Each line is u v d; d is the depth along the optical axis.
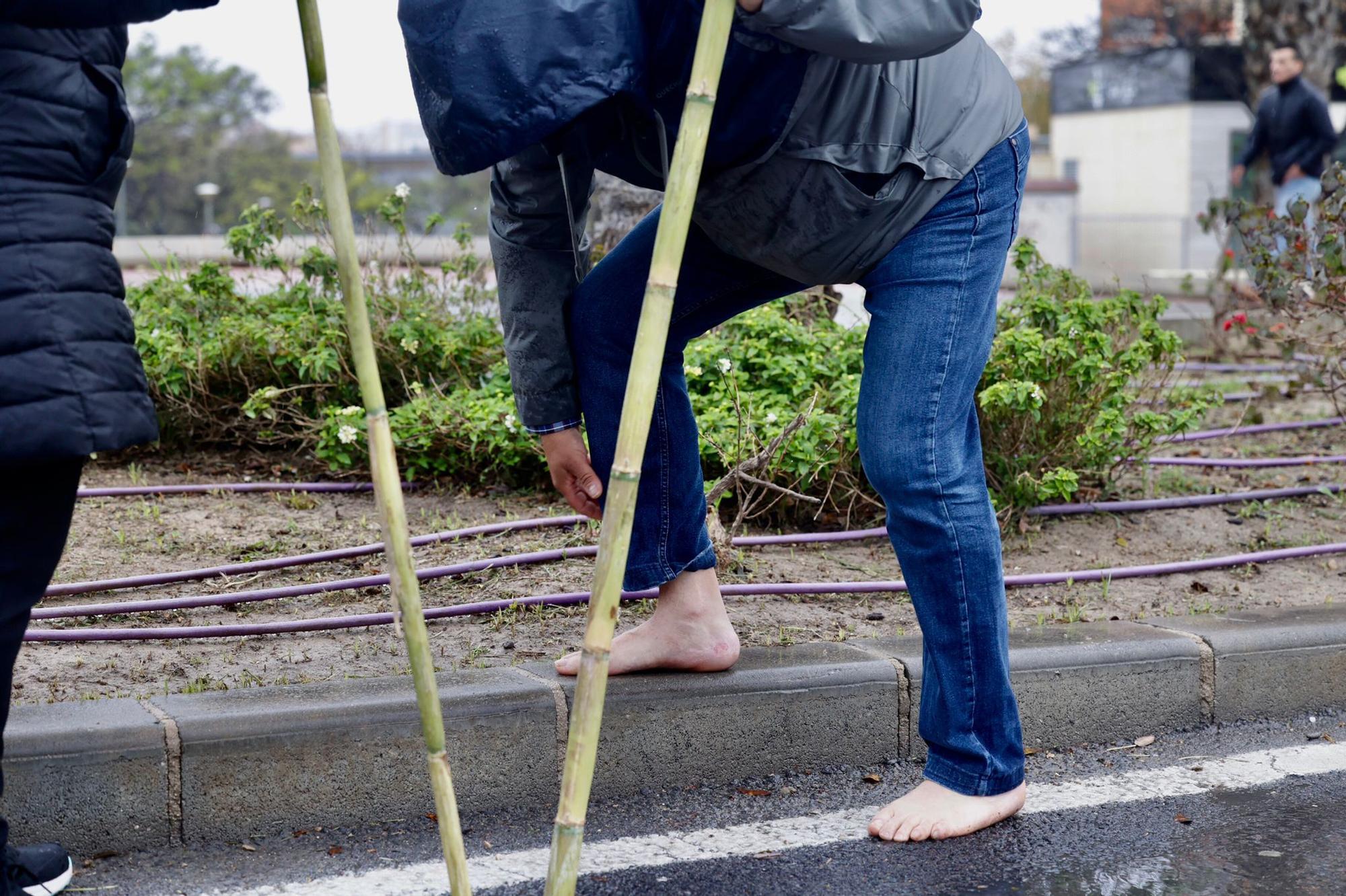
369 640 3.37
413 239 6.18
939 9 2.21
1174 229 24.84
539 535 4.29
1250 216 5.98
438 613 3.54
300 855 2.56
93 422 2.00
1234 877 2.48
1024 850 2.61
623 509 2.01
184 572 3.78
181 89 52.41
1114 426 4.72
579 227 2.85
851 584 3.86
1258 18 11.70
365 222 6.09
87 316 2.02
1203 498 4.94
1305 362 6.09
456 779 2.77
